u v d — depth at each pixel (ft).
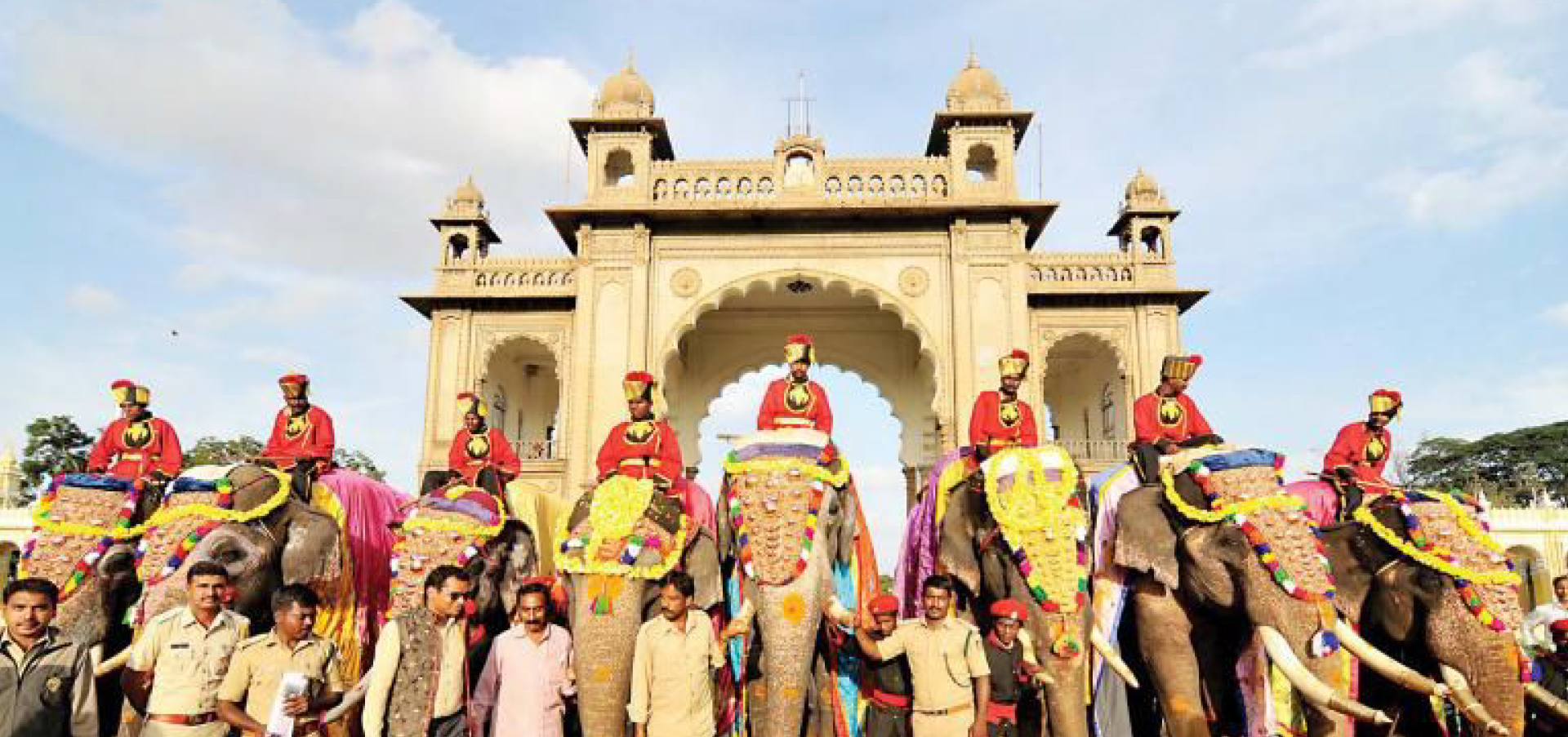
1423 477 155.63
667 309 67.41
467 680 17.39
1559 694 20.51
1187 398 23.15
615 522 17.65
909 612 21.80
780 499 17.67
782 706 16.75
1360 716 15.30
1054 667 17.15
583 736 16.94
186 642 17.03
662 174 69.05
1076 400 87.20
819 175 68.44
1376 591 18.92
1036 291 69.87
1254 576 16.89
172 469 25.58
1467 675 17.30
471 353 70.85
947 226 68.44
